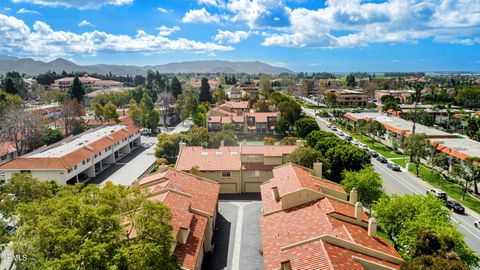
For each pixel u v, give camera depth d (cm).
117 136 9012
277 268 3014
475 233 4903
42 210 2344
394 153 9500
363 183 5000
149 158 9100
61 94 17788
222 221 5125
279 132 11575
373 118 12425
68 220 2231
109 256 2145
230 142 8969
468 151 7488
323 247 2941
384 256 3039
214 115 13112
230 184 6294
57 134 10188
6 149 8700
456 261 2561
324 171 6356
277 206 4253
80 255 1983
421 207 3788
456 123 12356
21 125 8731
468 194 6412
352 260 2862
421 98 18225
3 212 3306
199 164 6297
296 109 12256
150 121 12306
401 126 10688
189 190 4681
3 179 7000
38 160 6562
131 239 2439
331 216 3612
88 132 9388
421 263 2659
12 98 11931
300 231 3494
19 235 2239
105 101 17338
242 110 14775
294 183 4344
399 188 6744
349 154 6116
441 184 6962
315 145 7606
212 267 3928
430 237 2927
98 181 7250
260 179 6284
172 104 16788
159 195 4078
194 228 3825
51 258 2073
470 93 16412
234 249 4328
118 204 2547
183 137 8575
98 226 2238
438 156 7350
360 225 3638
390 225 3834
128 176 7581
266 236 3656
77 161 6825
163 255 2370
